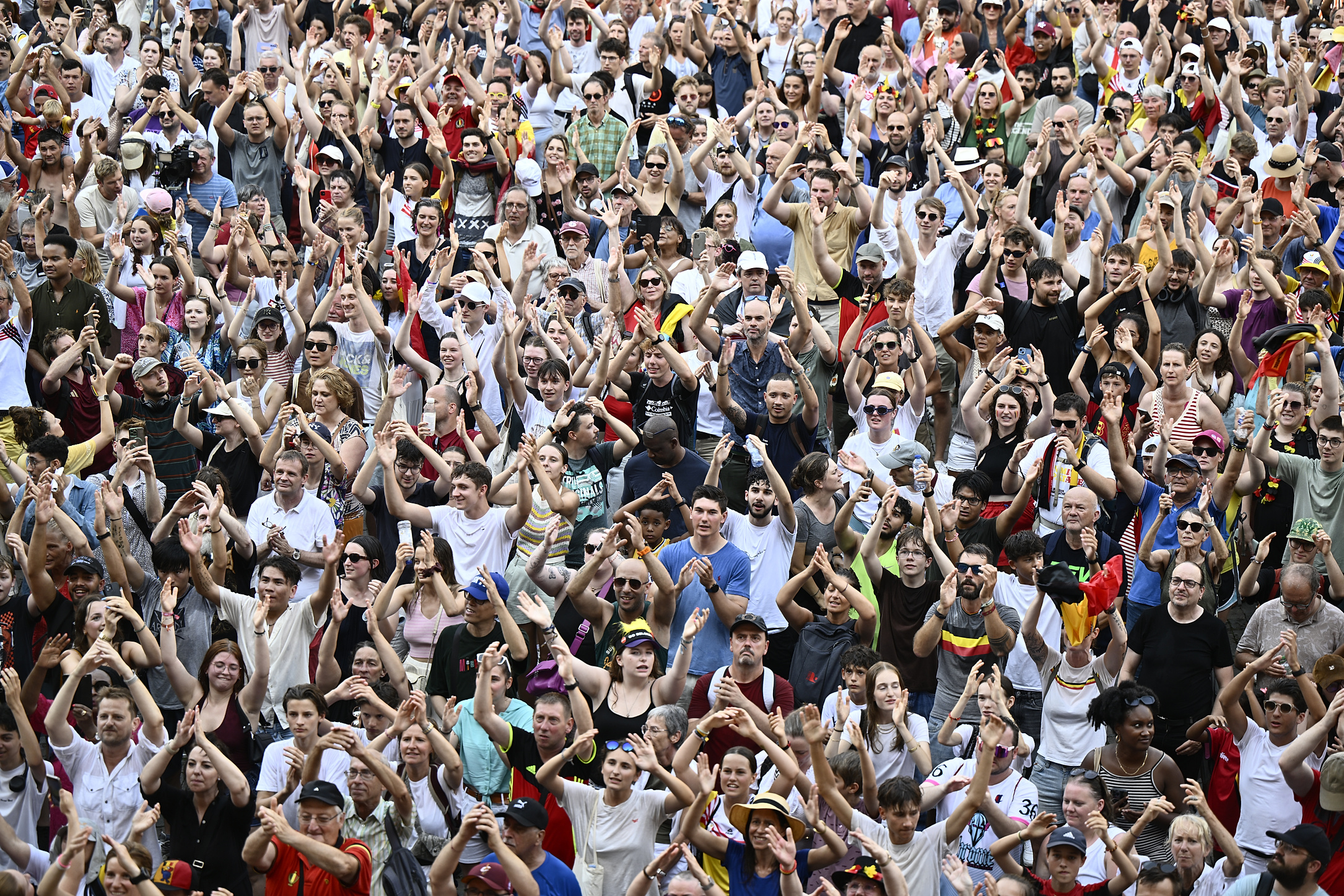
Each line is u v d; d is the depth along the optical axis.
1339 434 41.84
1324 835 31.45
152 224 53.88
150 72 61.75
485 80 63.03
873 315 48.53
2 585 38.38
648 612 38.81
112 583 40.00
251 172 59.97
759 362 47.19
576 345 49.09
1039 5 66.06
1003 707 33.56
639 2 68.88
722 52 65.81
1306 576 38.09
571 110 63.78
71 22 65.50
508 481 43.75
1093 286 49.72
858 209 54.53
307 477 42.94
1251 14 70.81
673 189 57.09
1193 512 39.38
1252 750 34.94
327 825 30.67
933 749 35.41
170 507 45.25
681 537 42.53
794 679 38.09
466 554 41.66
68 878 30.50
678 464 43.25
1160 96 60.12
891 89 61.75
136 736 34.19
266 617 37.84
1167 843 34.28
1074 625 36.31
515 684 37.12
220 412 45.16
